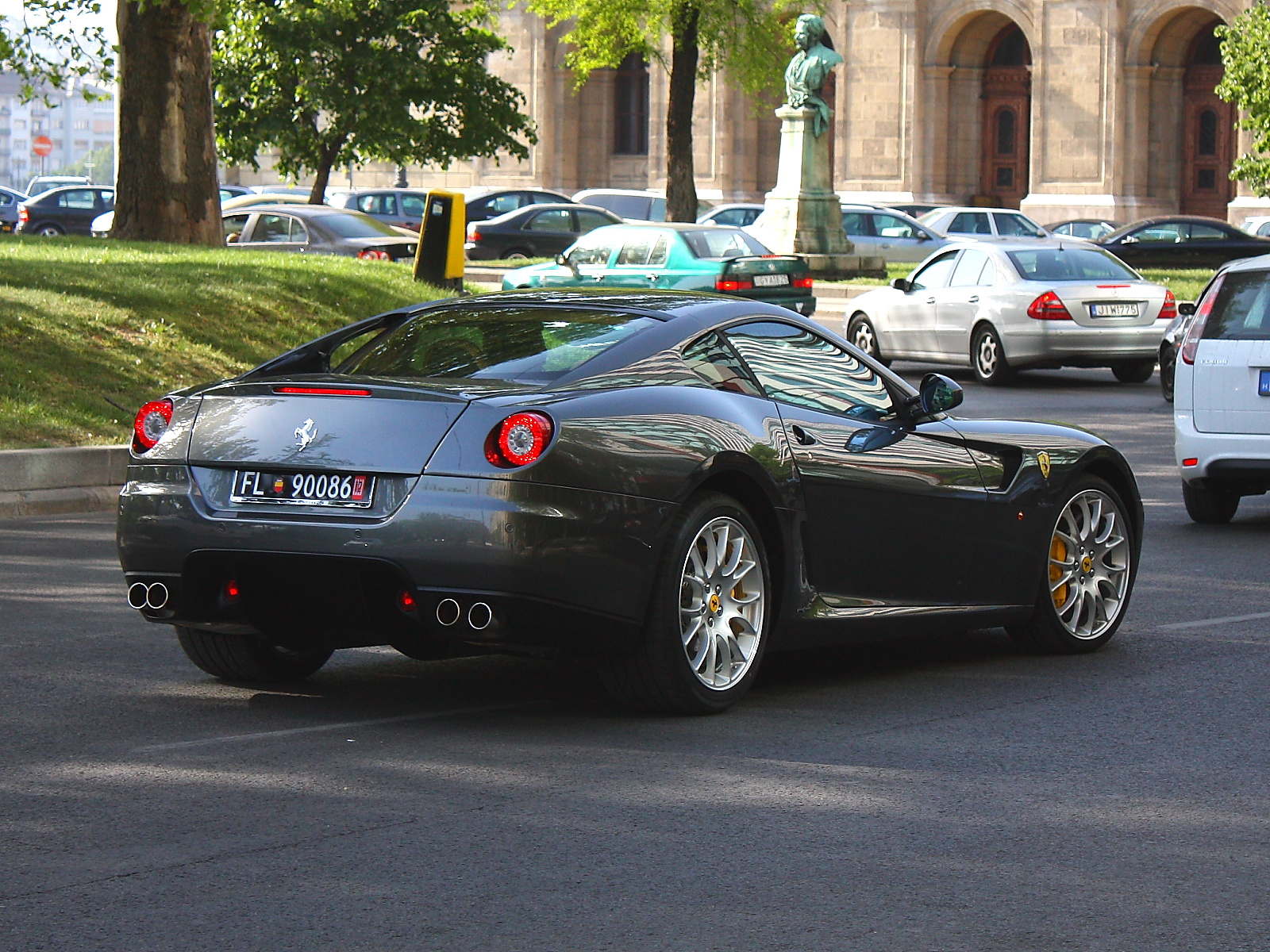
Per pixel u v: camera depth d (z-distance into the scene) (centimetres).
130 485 821
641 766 742
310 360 889
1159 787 720
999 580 973
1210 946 534
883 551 909
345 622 792
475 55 5359
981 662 990
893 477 909
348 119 5159
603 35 5194
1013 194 6856
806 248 4616
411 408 775
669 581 799
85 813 668
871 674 949
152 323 2117
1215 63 6425
